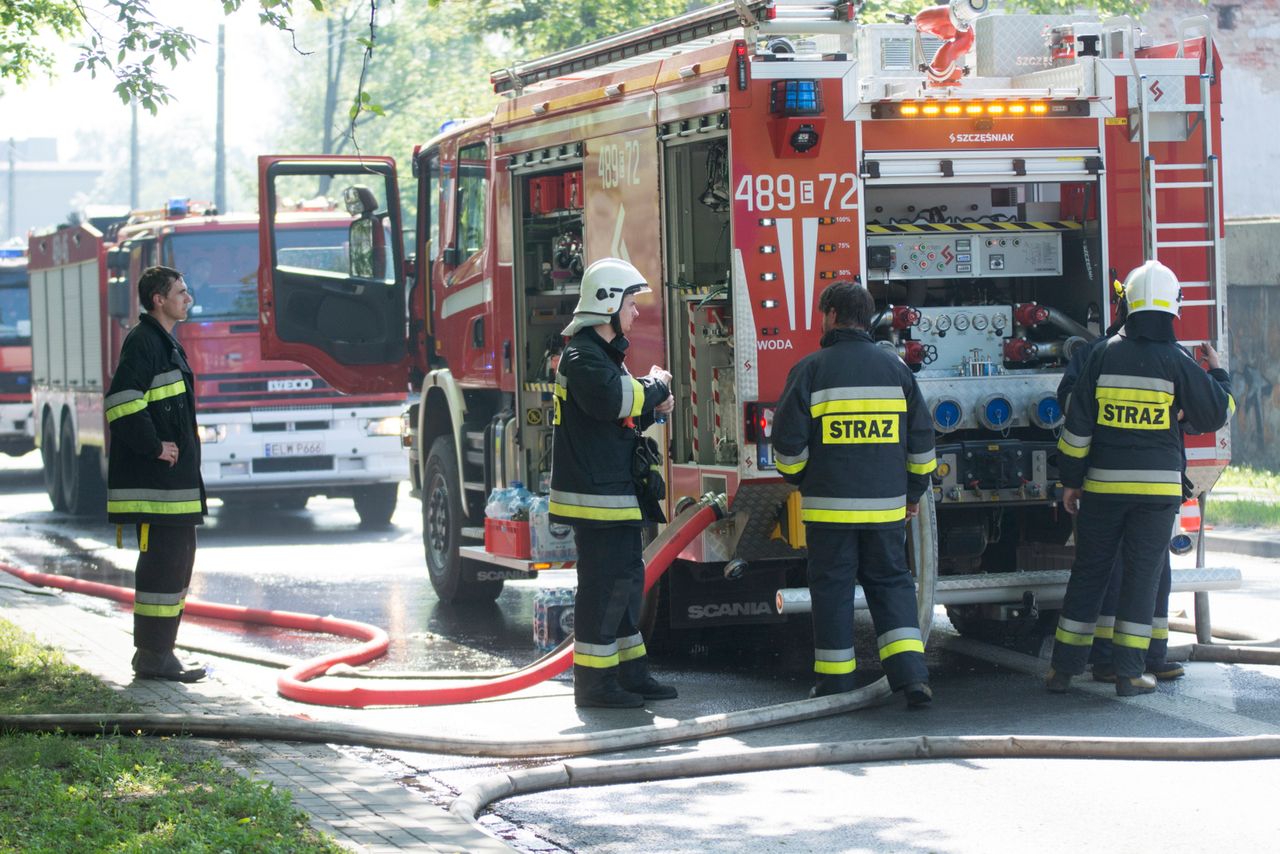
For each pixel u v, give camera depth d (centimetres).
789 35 934
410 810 673
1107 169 984
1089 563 895
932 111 941
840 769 755
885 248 963
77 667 1015
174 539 996
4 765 736
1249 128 2933
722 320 962
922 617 909
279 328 1390
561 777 743
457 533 1332
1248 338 2212
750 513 941
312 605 1383
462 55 4406
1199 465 980
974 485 959
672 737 820
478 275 1268
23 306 2947
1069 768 743
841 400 862
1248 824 651
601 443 886
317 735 820
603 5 2447
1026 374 980
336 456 1936
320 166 1403
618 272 884
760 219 912
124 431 973
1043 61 1048
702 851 641
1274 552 1541
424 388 1395
